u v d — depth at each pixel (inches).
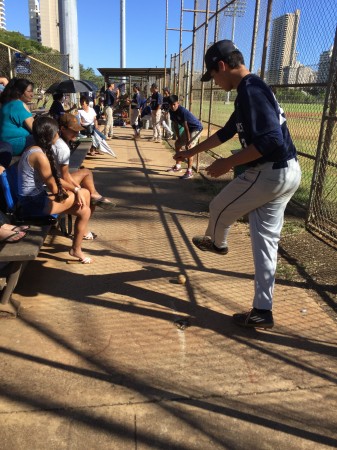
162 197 247.9
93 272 144.6
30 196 128.6
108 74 840.9
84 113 355.6
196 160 345.7
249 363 100.1
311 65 197.8
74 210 140.5
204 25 328.5
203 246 127.3
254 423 82.4
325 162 183.0
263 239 107.7
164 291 133.0
